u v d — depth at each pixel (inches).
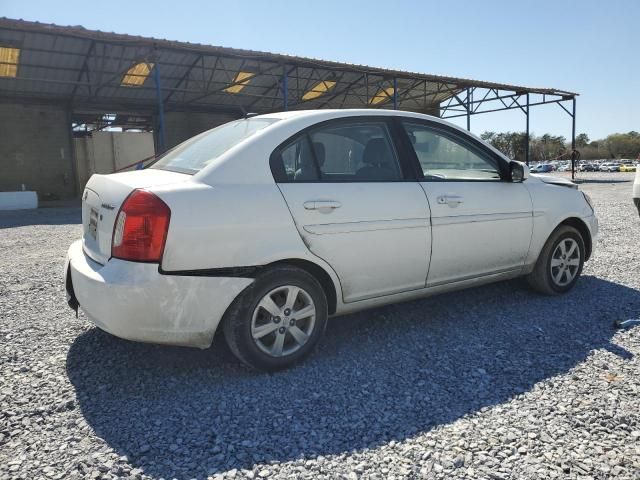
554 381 105.7
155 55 568.4
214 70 757.9
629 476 74.2
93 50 660.1
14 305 163.9
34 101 847.7
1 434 87.7
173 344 102.7
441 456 80.3
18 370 113.9
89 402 99.7
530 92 933.2
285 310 112.3
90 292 101.7
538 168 1999.3
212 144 126.2
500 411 94.0
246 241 105.6
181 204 100.1
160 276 97.7
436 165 140.6
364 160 128.0
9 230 382.9
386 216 124.0
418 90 1031.6
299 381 108.3
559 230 163.6
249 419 93.0
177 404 98.9
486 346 125.7
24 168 850.8
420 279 132.9
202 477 76.2
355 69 695.7
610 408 94.0
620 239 274.7
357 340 131.3
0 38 602.5
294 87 912.9
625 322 136.3
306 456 81.3
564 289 167.6
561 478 74.1
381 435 87.0
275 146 115.4
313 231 113.7
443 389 103.7
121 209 101.0
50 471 77.4
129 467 78.6
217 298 103.4
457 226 137.0
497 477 74.7
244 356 108.3
